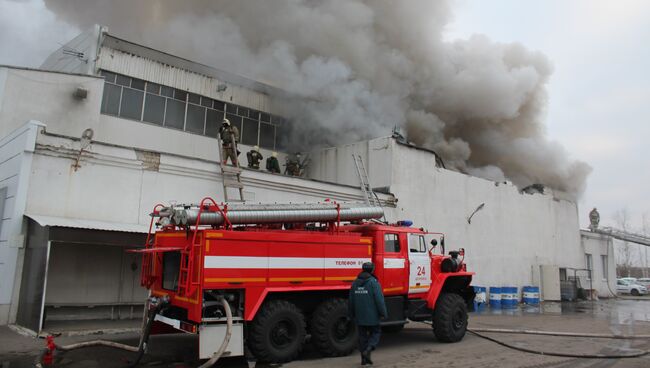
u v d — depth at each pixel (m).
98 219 10.39
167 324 7.39
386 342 9.12
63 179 10.08
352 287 6.95
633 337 9.80
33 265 9.15
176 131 16.55
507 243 19.64
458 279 9.58
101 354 7.25
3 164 10.88
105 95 15.16
